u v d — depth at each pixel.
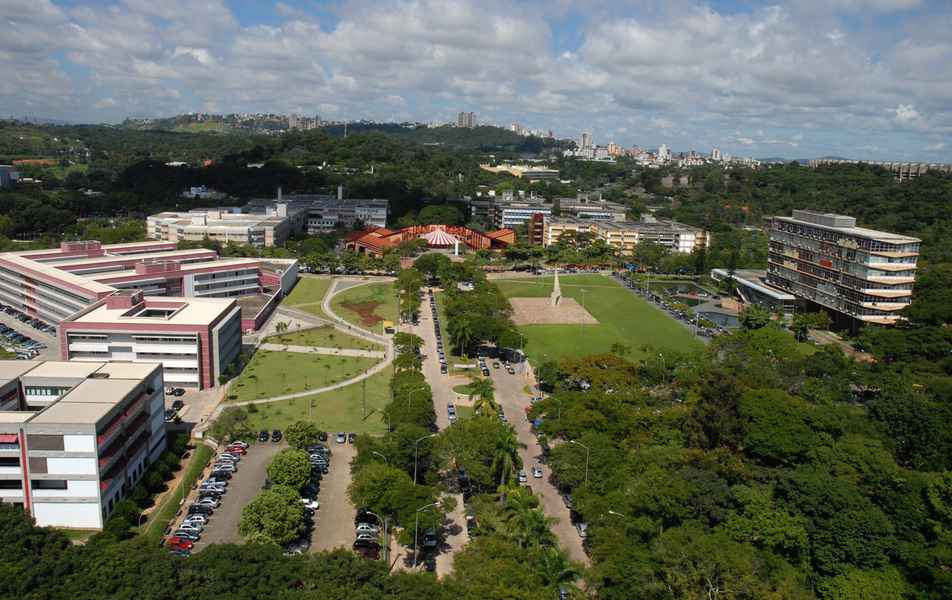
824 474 159.25
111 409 161.62
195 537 153.12
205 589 116.88
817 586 139.88
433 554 152.12
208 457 195.12
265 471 186.25
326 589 116.50
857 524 144.12
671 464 168.25
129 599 113.88
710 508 149.50
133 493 168.00
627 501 150.88
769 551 143.00
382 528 158.88
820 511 148.38
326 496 174.75
